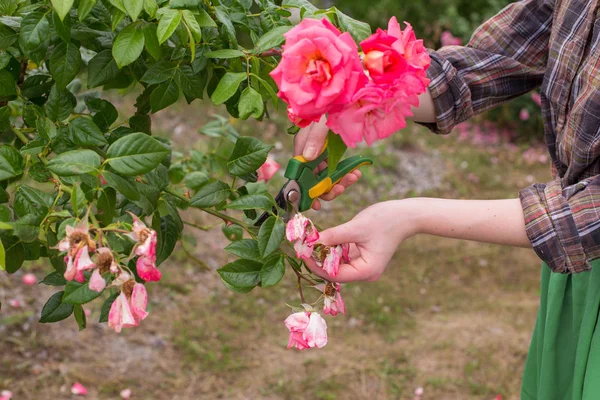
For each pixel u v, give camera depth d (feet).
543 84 5.51
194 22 4.70
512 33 5.80
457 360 11.14
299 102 4.32
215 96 4.81
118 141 4.58
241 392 10.16
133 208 5.28
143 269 4.46
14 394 9.43
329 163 4.67
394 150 19.06
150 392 9.95
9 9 4.91
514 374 10.82
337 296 5.08
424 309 12.64
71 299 4.66
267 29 5.13
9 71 5.15
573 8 5.35
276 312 12.21
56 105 5.06
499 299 13.08
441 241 15.26
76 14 4.94
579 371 5.34
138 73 5.29
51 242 4.84
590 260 5.00
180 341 11.05
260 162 5.14
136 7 4.57
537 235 4.99
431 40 23.56
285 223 5.08
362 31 4.94
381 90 4.33
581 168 5.25
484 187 17.92
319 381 10.52
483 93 5.76
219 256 13.64
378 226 5.03
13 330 10.59
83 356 10.41
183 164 7.51
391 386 10.50
